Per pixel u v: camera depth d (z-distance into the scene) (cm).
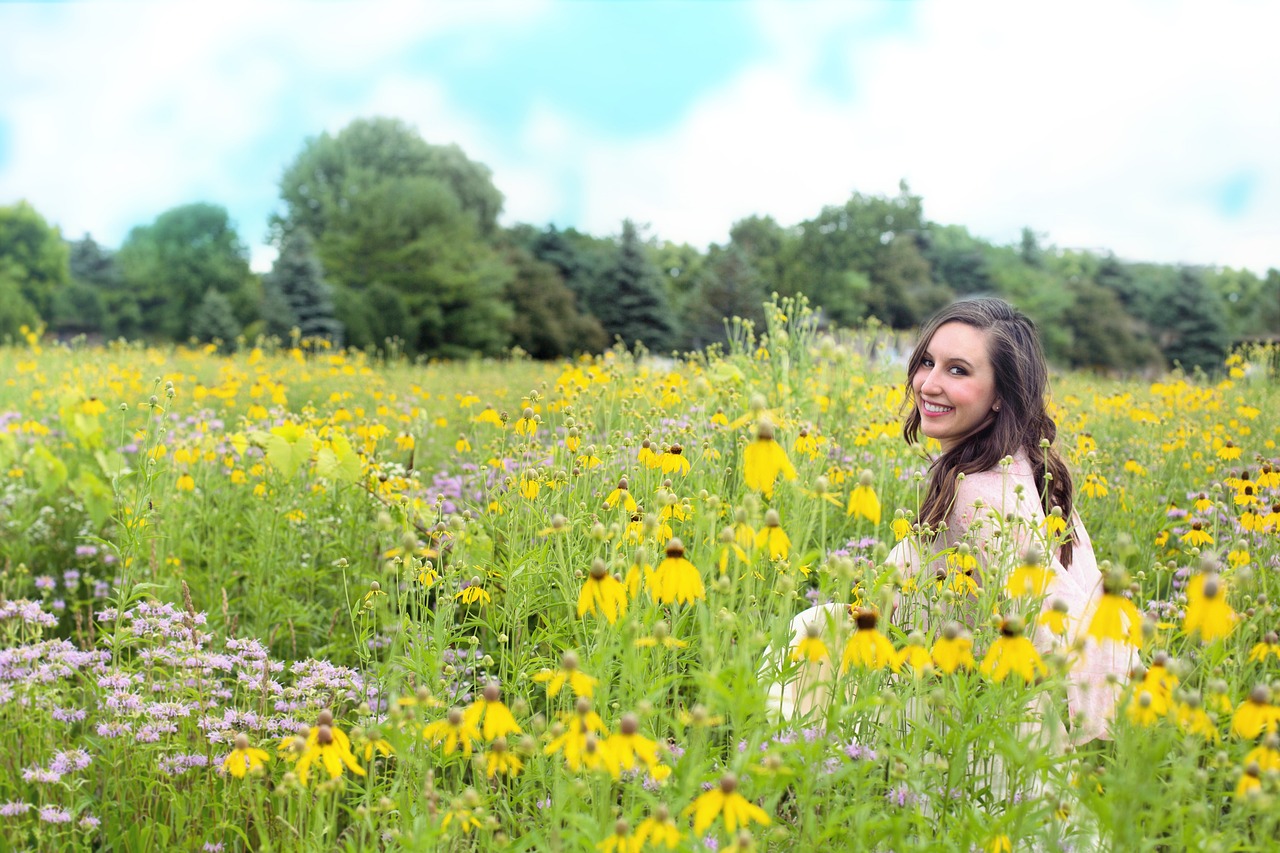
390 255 4466
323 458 412
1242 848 179
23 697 266
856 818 193
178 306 5453
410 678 258
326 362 1320
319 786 193
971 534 275
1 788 254
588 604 203
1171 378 970
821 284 5350
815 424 493
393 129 5709
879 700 190
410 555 239
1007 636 191
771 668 218
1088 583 301
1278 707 178
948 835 196
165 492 418
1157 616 273
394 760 255
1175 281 5438
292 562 417
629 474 390
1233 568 275
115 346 1350
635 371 672
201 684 286
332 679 280
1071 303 5416
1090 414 727
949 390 305
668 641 203
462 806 190
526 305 4650
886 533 395
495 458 372
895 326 5516
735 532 213
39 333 1292
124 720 267
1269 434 641
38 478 504
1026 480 297
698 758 181
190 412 743
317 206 5438
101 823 251
